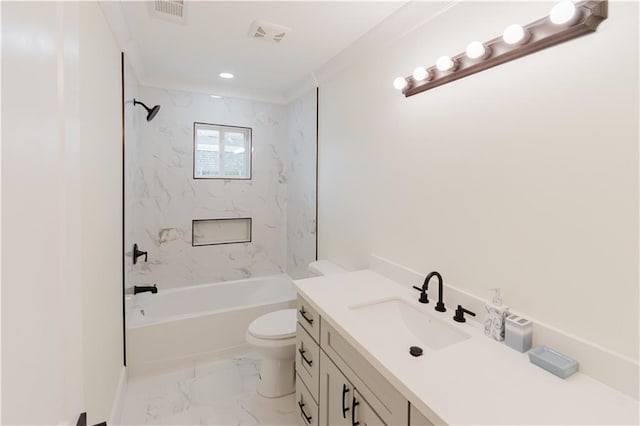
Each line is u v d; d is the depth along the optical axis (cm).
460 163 137
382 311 151
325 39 197
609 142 89
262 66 247
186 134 301
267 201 343
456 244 141
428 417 80
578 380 92
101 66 146
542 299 107
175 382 217
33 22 46
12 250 39
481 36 127
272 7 164
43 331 49
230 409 190
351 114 221
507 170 118
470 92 131
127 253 225
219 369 233
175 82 287
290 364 204
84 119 118
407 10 159
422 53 158
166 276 301
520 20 112
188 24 182
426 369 97
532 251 110
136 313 246
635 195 84
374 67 195
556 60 101
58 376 56
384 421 101
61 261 58
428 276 144
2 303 37
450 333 128
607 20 89
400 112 173
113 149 174
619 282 88
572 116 97
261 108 333
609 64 88
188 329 240
